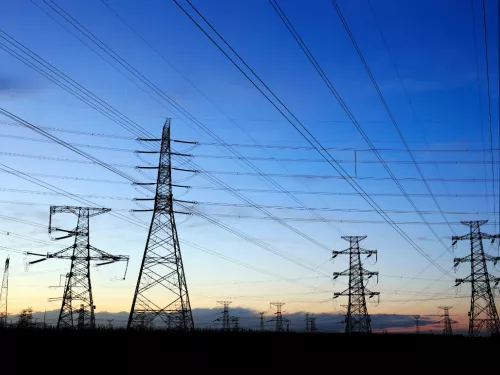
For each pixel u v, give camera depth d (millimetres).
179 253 50750
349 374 39906
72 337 37125
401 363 47562
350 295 77125
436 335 63781
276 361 44594
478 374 41906
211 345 43875
